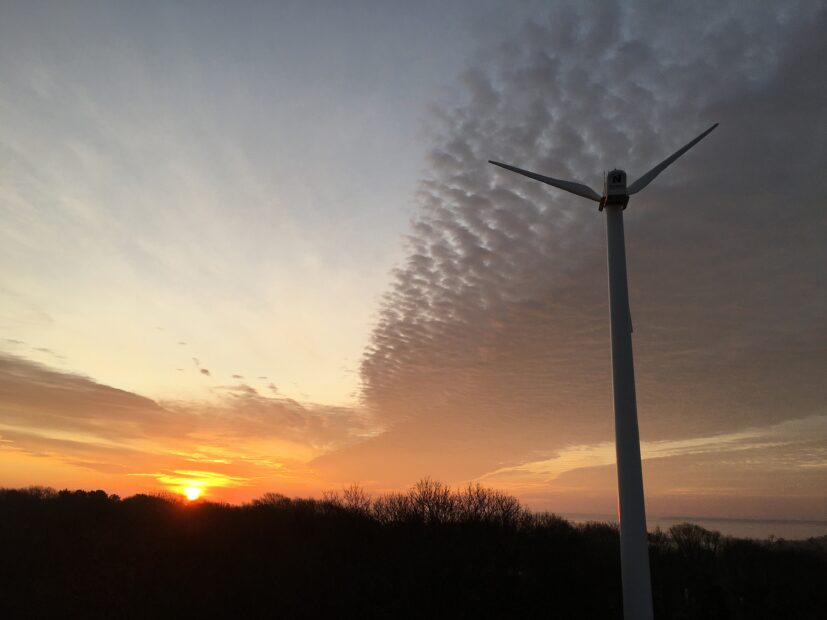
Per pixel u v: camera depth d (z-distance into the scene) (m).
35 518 43.62
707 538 57.22
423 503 43.00
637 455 21.55
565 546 39.97
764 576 46.06
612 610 31.16
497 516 41.62
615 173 23.83
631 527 20.92
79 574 29.83
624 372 22.38
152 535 39.62
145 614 24.59
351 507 45.12
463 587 29.61
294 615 25.38
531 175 25.30
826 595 43.31
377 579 29.98
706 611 37.28
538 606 29.47
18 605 25.16
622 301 23.19
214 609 25.47
